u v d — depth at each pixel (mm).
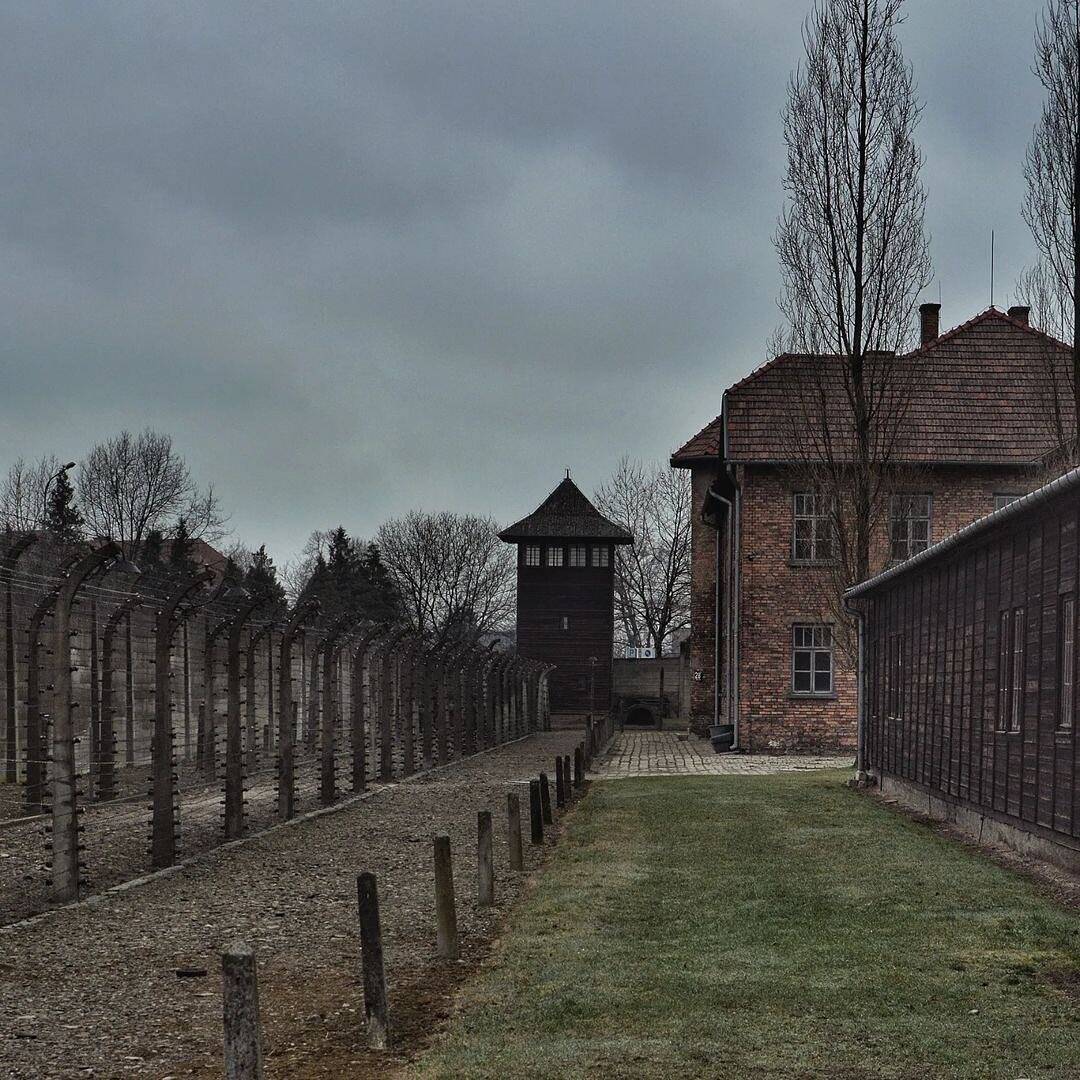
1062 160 24609
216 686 29406
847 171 31125
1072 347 25047
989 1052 7348
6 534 17938
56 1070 7617
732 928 11102
